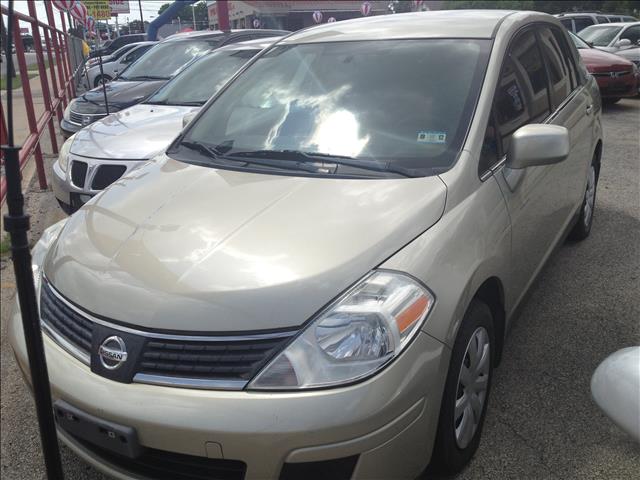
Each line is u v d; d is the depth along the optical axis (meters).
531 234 3.02
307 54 3.41
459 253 2.25
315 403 1.84
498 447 2.55
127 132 5.09
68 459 2.64
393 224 2.21
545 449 2.54
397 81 2.99
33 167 7.77
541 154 2.62
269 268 2.04
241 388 1.88
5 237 5.15
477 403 2.44
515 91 3.09
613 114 10.27
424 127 2.73
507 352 3.24
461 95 2.82
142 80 7.85
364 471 1.89
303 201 2.40
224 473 1.93
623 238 4.72
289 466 1.85
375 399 1.86
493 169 2.69
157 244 2.24
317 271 2.01
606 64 10.57
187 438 1.87
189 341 1.96
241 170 2.78
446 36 3.17
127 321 2.04
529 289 3.16
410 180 2.47
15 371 3.37
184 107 5.77
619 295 3.82
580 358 3.17
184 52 8.10
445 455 2.23
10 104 1.45
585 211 4.54
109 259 2.25
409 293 2.02
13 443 2.79
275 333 1.93
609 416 1.26
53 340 2.22
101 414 1.97
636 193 5.84
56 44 9.86
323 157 2.74
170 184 2.73
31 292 1.56
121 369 1.99
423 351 1.99
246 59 6.27
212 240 2.21
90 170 4.74
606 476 2.38
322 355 1.90
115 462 2.07
